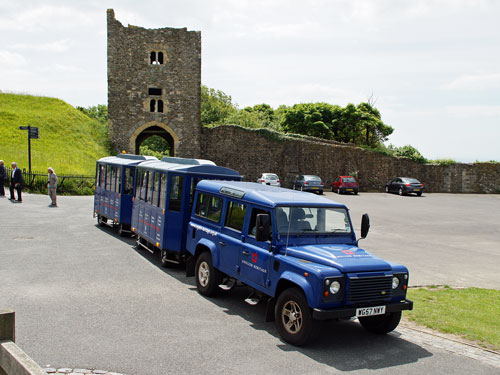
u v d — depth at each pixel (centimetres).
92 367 526
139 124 3884
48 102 4272
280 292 684
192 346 607
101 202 1636
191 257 952
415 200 3450
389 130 6072
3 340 350
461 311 804
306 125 5975
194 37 3959
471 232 1895
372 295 627
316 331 610
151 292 866
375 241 1566
